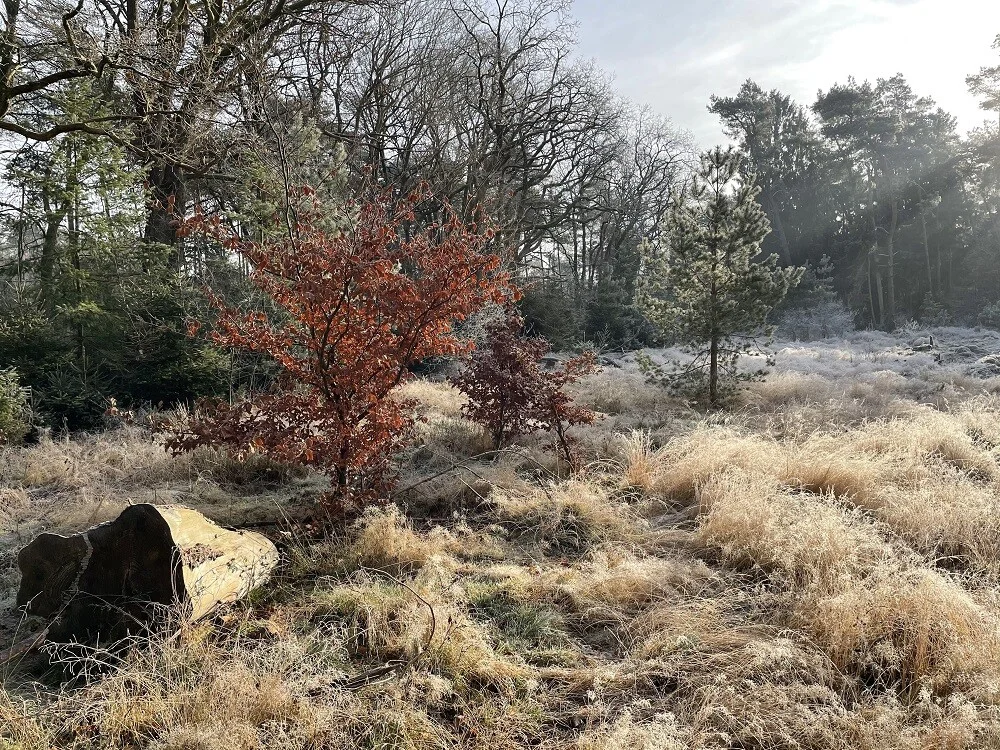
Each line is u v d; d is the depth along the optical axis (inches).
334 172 478.6
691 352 572.1
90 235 434.9
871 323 1439.5
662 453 276.7
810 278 1528.1
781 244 1728.6
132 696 123.2
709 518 210.4
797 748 113.2
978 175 1531.7
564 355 832.3
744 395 455.2
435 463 294.5
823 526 181.3
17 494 253.3
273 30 608.4
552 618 162.2
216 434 208.8
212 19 490.6
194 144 471.5
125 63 390.9
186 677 129.5
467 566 190.9
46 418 378.6
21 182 441.4
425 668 138.3
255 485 273.7
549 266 1402.6
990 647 131.5
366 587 170.1
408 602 162.1
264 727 117.6
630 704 129.6
